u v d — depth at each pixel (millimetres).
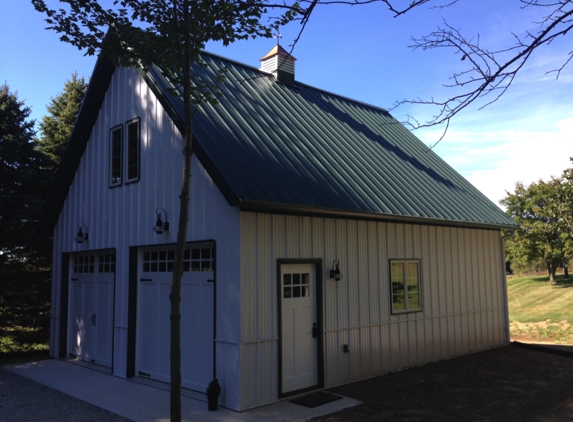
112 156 10711
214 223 7891
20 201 13461
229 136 8469
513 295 25984
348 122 12867
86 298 11484
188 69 5906
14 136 13883
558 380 9453
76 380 9469
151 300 9484
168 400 7953
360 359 9234
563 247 25625
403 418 7012
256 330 7527
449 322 11516
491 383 9125
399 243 10422
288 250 8148
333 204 8281
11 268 13844
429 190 11484
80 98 20641
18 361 11773
